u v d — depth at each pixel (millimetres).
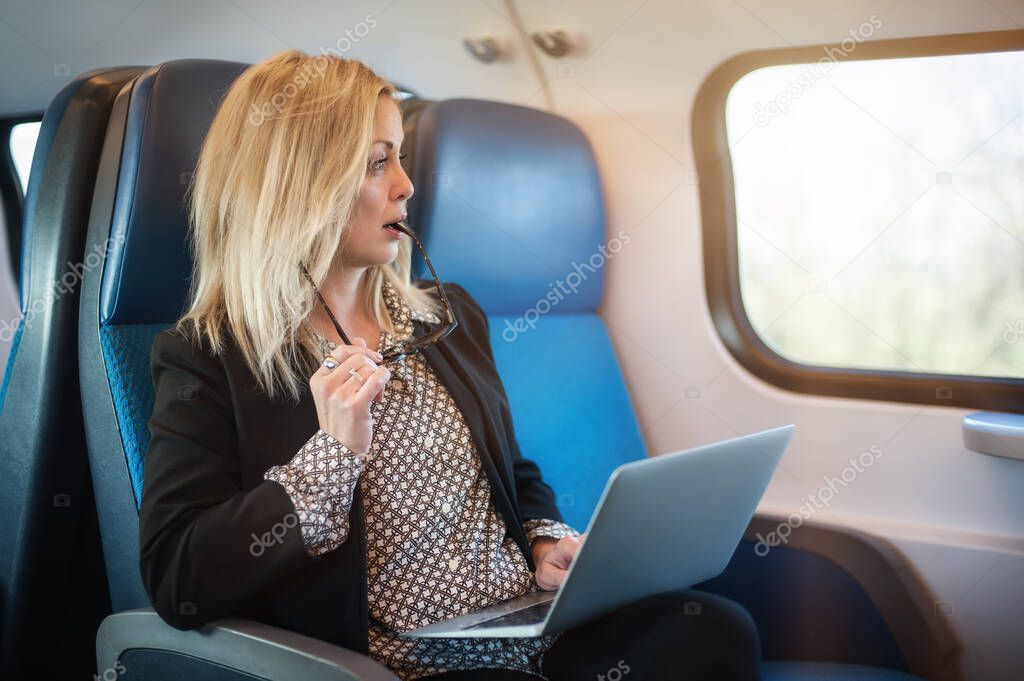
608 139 2191
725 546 1372
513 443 1618
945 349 1990
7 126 2611
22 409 1530
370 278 1504
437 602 1323
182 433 1261
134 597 1404
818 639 1842
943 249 1986
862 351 2068
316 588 1247
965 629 1881
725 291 2172
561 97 2188
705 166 2143
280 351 1335
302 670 1128
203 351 1320
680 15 2039
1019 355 1933
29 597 1571
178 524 1204
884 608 1840
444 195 1820
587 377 2078
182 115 1447
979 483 1919
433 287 1647
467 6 2137
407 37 2211
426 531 1347
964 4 1817
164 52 2324
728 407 2176
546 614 1276
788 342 2137
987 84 1896
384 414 1365
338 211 1342
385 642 1307
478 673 1321
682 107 2121
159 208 1419
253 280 1324
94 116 1521
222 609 1196
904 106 1967
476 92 2234
